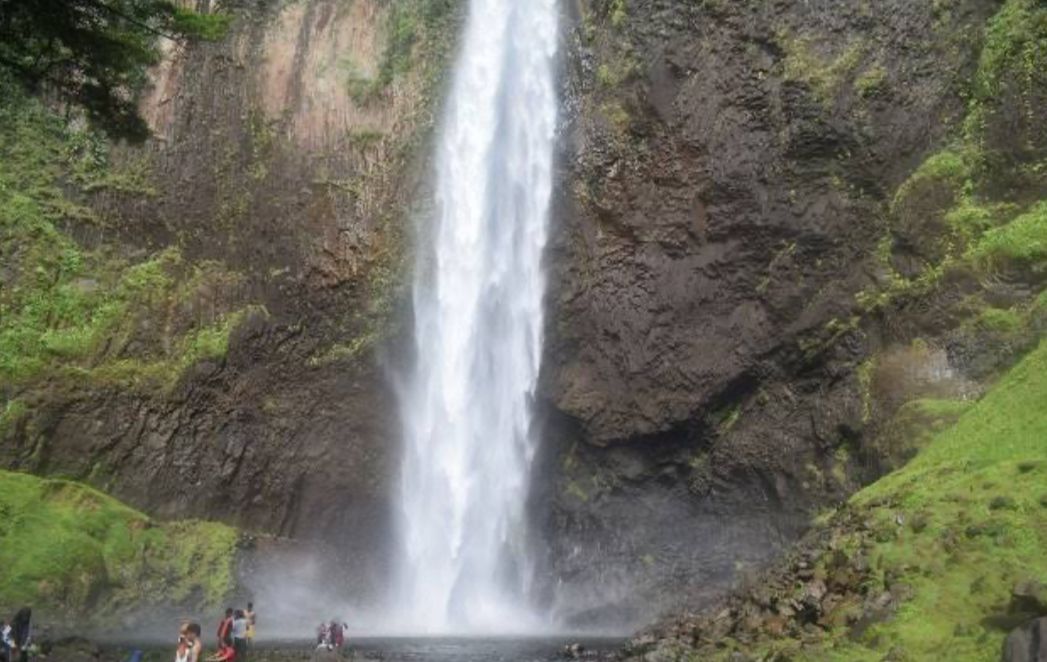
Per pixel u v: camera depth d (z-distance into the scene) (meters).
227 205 34.62
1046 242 23.05
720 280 29.94
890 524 14.66
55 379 31.02
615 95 32.81
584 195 32.97
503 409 33.59
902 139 28.05
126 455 31.22
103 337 32.22
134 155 34.81
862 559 14.12
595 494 31.81
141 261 33.97
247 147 35.19
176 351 32.75
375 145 35.28
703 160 30.55
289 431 32.84
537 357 33.09
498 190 35.03
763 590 15.59
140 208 34.41
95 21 16.06
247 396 32.78
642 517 30.86
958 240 25.31
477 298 34.75
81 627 25.73
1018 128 25.41
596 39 33.94
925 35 28.48
